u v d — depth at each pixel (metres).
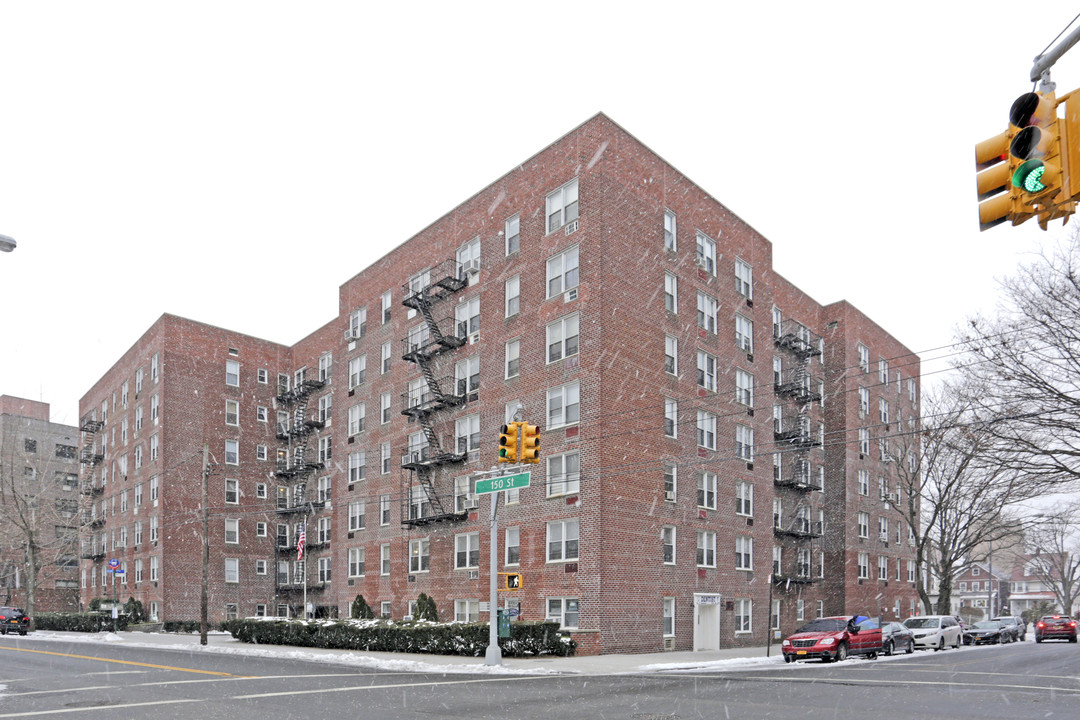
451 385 42.47
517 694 18.84
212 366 60.59
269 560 60.53
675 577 36.81
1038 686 20.34
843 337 55.09
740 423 42.97
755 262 46.09
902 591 59.03
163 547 56.12
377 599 46.25
